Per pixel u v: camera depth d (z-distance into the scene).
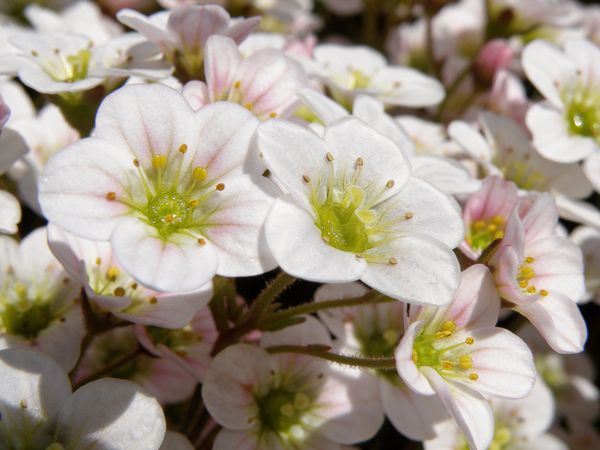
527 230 0.10
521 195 0.11
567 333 0.10
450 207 0.09
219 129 0.09
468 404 0.09
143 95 0.09
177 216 0.09
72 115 0.11
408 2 0.17
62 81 0.11
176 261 0.09
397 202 0.10
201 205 0.09
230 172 0.09
